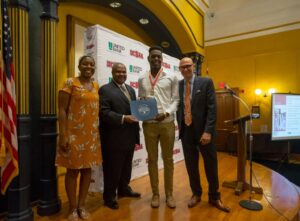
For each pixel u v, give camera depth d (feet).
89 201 8.64
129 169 9.06
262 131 20.74
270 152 19.48
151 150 7.93
